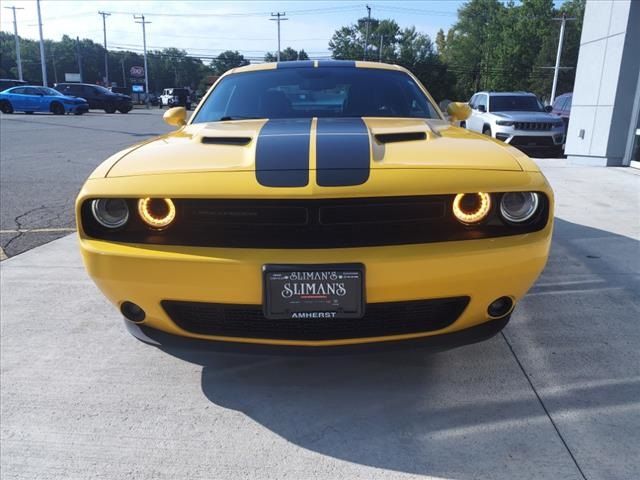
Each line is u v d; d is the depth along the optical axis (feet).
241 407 7.55
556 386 7.84
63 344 9.41
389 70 11.66
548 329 9.66
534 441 6.68
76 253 14.73
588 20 32.78
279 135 7.81
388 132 8.00
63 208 20.66
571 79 199.00
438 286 6.43
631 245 14.62
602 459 6.33
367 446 6.69
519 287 6.86
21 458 6.57
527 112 40.70
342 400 7.66
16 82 97.35
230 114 10.33
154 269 6.49
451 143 7.71
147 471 6.33
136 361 8.82
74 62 333.83
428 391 7.82
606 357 8.64
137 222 6.73
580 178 26.84
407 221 6.49
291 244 6.37
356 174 6.48
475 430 6.92
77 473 6.32
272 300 6.31
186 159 7.15
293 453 6.59
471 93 247.50
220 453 6.61
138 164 7.14
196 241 6.54
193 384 8.13
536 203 6.70
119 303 7.09
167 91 171.94
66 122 72.28
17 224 18.16
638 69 30.25
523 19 199.82
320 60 12.20
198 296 6.54
